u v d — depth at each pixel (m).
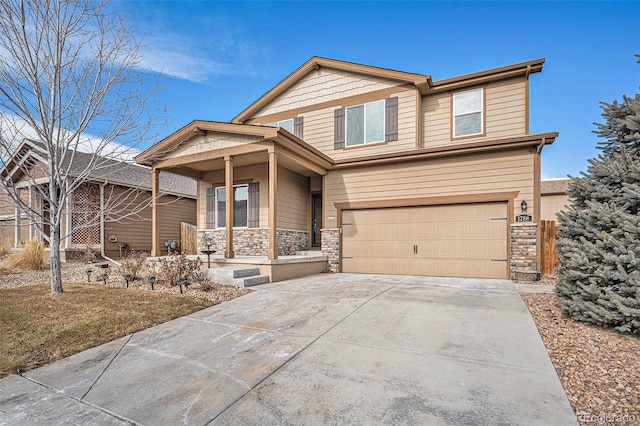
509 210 8.79
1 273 9.16
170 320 5.36
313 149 9.88
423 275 9.78
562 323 4.66
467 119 10.87
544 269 9.13
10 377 3.50
